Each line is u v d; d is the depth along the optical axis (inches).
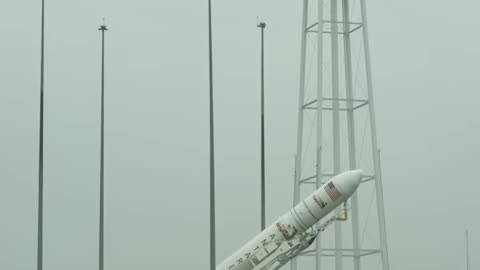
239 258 2790.4
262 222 3368.6
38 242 3302.2
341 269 3223.4
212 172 3267.7
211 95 3339.1
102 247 3400.6
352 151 3427.7
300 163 3287.4
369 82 3336.6
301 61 3371.1
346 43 3469.5
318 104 3253.0
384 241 3230.8
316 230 2797.7
